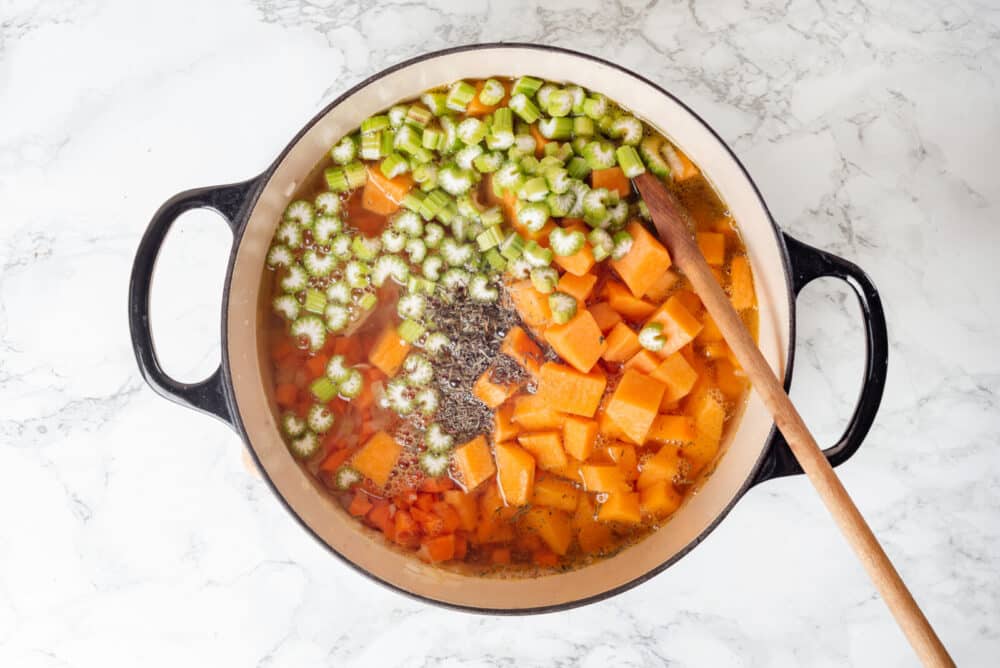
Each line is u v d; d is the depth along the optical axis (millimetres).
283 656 683
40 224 692
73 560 688
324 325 642
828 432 680
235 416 589
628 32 683
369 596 683
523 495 630
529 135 641
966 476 681
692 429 630
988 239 681
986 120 683
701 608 682
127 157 688
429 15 685
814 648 680
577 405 622
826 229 682
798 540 680
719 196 639
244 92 685
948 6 687
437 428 638
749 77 685
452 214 643
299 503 618
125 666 686
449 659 682
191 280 684
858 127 685
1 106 691
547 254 622
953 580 681
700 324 617
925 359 682
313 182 640
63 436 688
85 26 688
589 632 682
